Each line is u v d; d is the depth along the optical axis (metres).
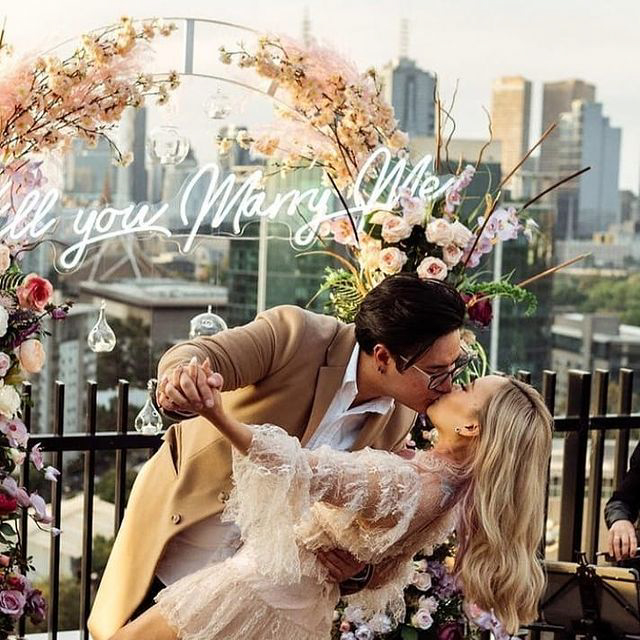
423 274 3.39
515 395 2.36
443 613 3.38
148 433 3.38
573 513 4.01
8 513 2.93
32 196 3.07
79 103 3.16
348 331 2.62
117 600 2.62
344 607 3.22
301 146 3.55
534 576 2.36
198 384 2.21
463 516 2.41
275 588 2.37
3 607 2.87
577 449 4.00
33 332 2.96
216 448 2.58
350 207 3.55
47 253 3.20
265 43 3.42
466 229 3.43
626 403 4.09
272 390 2.54
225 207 3.46
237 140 3.47
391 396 2.51
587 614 3.30
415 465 2.38
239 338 2.50
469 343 3.45
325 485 2.26
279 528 2.26
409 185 3.48
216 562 2.59
